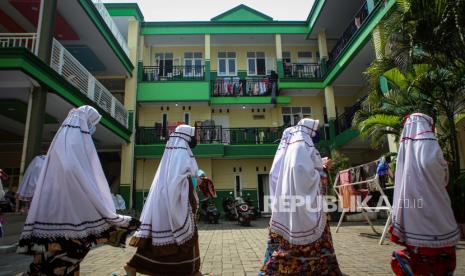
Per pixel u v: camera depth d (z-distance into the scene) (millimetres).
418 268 2805
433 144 2906
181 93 16781
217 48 19281
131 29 16531
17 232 7539
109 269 4621
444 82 7004
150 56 18688
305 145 3146
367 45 12406
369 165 6945
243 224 11625
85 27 11828
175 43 18797
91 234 2613
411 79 7430
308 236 2867
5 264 5211
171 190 3223
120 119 14195
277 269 2906
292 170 2998
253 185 17328
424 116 3111
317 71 17953
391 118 8180
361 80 16250
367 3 12211
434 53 6848
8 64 7547
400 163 3082
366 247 5867
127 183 15078
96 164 2926
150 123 17484
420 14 6469
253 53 19391
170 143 3590
